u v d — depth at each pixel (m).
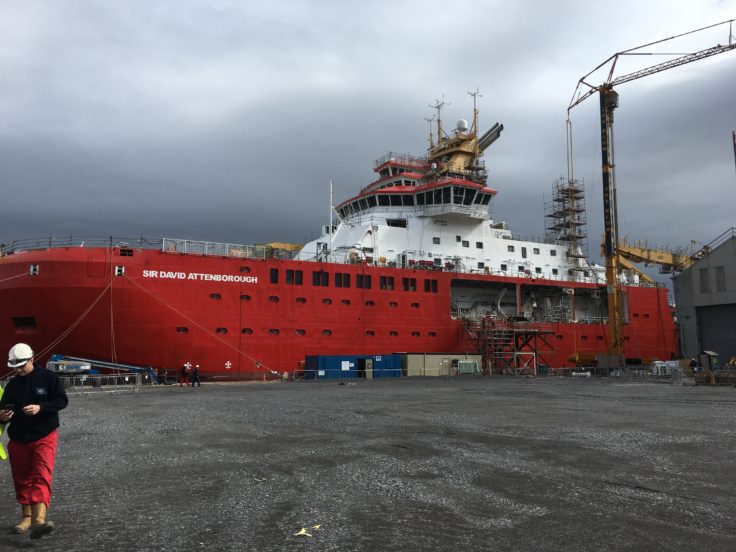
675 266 70.56
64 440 13.43
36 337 32.94
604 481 8.81
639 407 21.23
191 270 36.25
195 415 18.47
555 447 12.01
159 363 34.88
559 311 56.72
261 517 6.94
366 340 42.78
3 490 8.59
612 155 56.53
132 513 7.16
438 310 46.78
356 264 43.97
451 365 45.53
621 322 53.97
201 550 5.75
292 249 61.91
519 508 7.29
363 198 54.94
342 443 12.69
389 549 5.75
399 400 24.08
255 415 18.38
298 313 40.09
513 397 25.86
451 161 57.03
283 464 10.34
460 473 9.45
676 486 8.47
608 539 6.03
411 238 50.38
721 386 35.03
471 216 51.88
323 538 6.11
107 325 33.56
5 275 33.34
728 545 5.83
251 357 37.84
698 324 49.75
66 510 7.32
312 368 40.00
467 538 6.09
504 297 55.03
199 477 9.28
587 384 37.16
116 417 18.08
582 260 61.94
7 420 6.29
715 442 12.64
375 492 8.19
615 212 55.50
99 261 33.56
